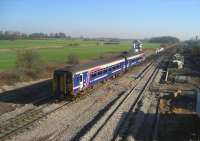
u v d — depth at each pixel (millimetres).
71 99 30922
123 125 22375
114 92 36062
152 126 22531
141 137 20094
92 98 32188
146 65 74125
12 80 41000
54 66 57531
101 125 22141
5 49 114438
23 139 19094
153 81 45969
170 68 66375
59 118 24109
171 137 20078
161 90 38250
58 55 90562
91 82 35375
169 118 24797
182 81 45812
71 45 167375
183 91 37719
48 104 28891
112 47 161375
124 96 33438
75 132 20797
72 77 29875
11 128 21391
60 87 30391
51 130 21062
